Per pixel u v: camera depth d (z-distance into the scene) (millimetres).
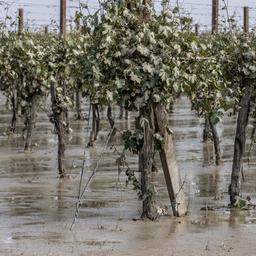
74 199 24391
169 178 20391
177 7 19266
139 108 19047
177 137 46875
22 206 22922
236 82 22688
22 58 36062
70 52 30172
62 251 16078
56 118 30328
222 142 44344
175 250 16234
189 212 21141
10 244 16828
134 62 18812
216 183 28219
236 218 20391
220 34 32031
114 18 18688
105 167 33000
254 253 16031
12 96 47719
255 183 28047
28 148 39875
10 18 34594
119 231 18359
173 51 18953
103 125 53844
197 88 19469
